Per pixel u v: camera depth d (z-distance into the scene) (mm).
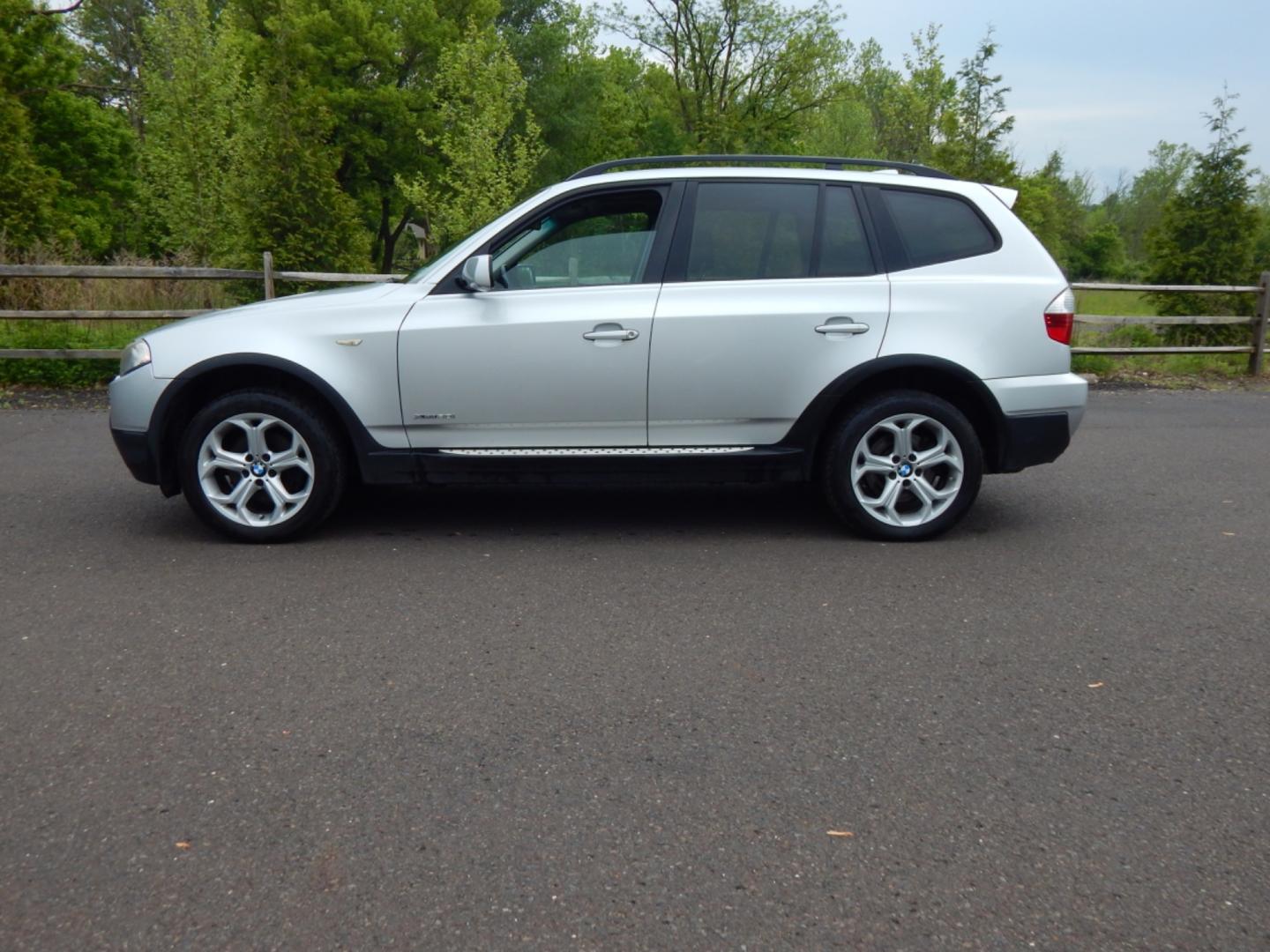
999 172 18719
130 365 5453
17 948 2357
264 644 4129
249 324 5398
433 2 38188
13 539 5547
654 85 36844
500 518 6125
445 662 3979
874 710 3602
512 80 26938
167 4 25922
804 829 2863
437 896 2561
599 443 5484
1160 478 7371
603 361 5363
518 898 2555
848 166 5844
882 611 4586
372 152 37844
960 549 5539
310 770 3154
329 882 2609
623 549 5492
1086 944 2402
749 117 35219
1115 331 14891
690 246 5488
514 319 5348
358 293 5555
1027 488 7027
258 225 12344
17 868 2650
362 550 5430
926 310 5441
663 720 3512
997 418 5492
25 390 10305
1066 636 4309
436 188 37906
